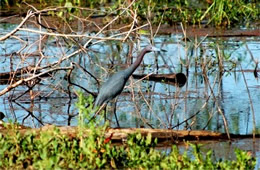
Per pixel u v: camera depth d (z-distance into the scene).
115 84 16.94
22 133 16.73
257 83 23.28
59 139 14.55
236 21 33.09
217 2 31.97
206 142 17.00
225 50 27.53
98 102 16.97
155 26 31.86
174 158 13.56
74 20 32.59
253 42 28.98
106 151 14.14
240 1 33.41
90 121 14.55
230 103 20.95
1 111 20.59
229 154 15.93
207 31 31.16
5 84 23.03
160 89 22.78
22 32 30.72
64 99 21.83
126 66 25.52
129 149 14.38
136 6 31.77
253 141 17.03
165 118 19.48
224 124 18.11
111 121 19.22
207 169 13.24
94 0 36.72
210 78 24.09
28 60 25.33
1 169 13.91
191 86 23.08
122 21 32.00
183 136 17.17
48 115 20.14
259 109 20.28
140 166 13.59
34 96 21.61
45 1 38.19
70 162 13.85
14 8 36.84
